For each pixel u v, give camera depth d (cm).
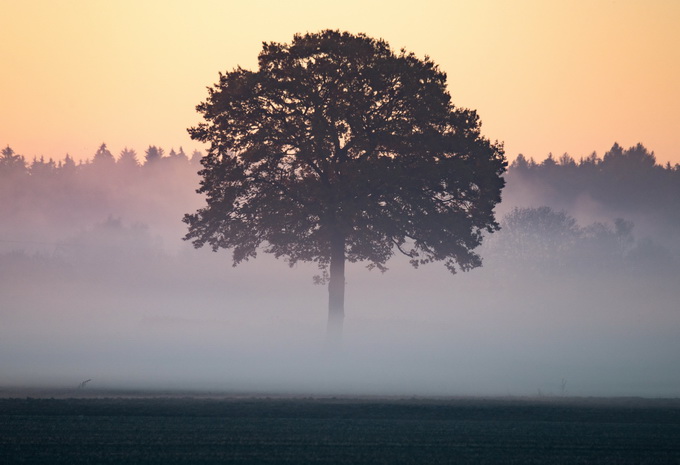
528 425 9275
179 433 8425
